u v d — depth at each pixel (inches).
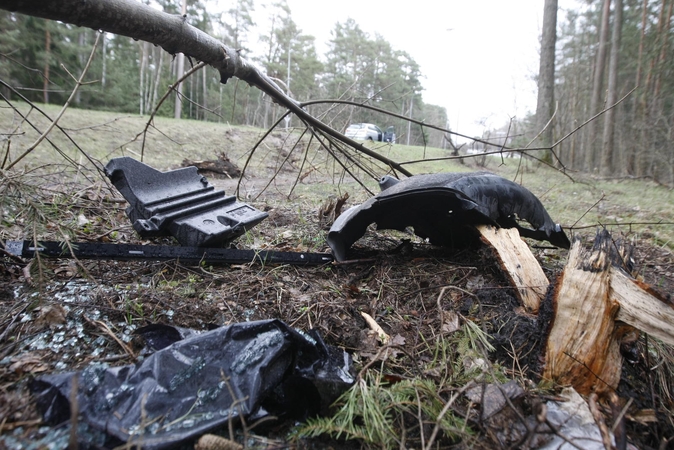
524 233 109.4
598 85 592.1
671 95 471.8
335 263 107.5
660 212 249.6
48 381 49.7
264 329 59.1
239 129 482.9
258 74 130.9
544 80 519.5
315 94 427.5
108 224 135.7
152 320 74.8
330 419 51.8
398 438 50.4
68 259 93.4
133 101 632.4
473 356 67.2
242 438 47.9
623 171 548.7
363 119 340.2
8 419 47.6
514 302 83.5
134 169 100.0
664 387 67.4
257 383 51.1
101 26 80.7
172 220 99.6
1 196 94.3
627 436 56.6
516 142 665.0
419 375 64.2
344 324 79.7
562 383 62.6
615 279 63.1
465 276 96.4
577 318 64.1
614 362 61.8
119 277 92.4
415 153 461.1
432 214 106.4
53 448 42.0
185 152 396.2
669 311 57.1
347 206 201.8
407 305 88.9
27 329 68.4
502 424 52.4
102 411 46.1
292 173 376.5
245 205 118.2
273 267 105.6
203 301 84.1
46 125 345.1
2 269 86.4
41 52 366.0
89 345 66.1
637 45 526.9
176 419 46.0
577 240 72.9
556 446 50.6
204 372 52.0
